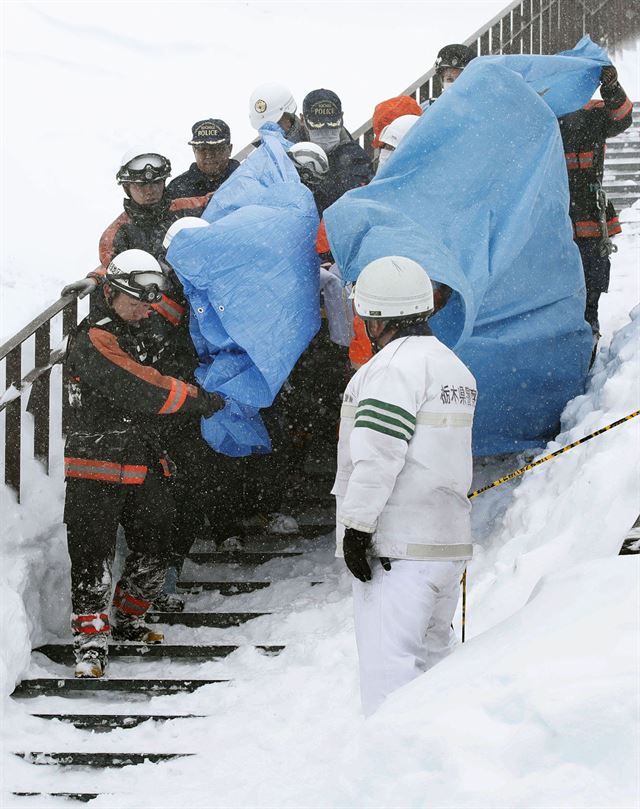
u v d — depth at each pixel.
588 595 4.06
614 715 3.31
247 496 9.02
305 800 4.26
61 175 18.28
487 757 3.45
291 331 8.15
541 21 16.56
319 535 9.56
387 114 10.34
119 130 20.52
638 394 7.94
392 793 3.49
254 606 8.55
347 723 6.23
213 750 6.56
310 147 9.29
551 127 8.43
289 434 9.23
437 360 5.55
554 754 3.36
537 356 8.66
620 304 11.32
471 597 7.11
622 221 14.77
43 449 8.84
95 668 7.40
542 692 3.52
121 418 7.50
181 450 8.48
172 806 5.83
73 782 6.50
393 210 7.99
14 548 8.17
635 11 21.70
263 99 10.95
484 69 8.41
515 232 8.17
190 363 8.45
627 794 3.15
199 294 8.14
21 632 7.40
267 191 8.69
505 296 8.52
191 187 10.21
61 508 8.57
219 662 7.67
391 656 5.42
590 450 7.63
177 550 8.54
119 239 8.95
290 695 6.90
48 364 8.85
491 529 8.33
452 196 8.21
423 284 5.65
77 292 8.79
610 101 9.34
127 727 7.00
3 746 6.80
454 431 5.54
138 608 7.89
